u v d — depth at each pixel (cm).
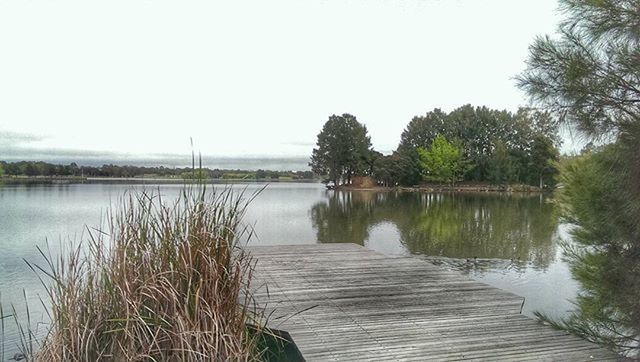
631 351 289
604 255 307
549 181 3438
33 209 1219
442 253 820
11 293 463
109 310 188
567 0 281
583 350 277
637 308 276
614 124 268
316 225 1215
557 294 540
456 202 2291
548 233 1087
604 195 292
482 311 361
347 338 299
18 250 677
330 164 4381
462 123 4275
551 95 285
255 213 1520
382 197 2761
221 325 191
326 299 396
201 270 197
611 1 263
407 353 272
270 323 328
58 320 187
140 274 192
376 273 506
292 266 544
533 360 261
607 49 268
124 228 199
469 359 263
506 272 662
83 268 196
